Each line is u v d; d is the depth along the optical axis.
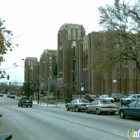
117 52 28.36
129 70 61.91
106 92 64.19
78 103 31.28
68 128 14.31
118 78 63.62
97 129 13.76
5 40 13.35
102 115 24.47
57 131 13.16
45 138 11.05
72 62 82.81
